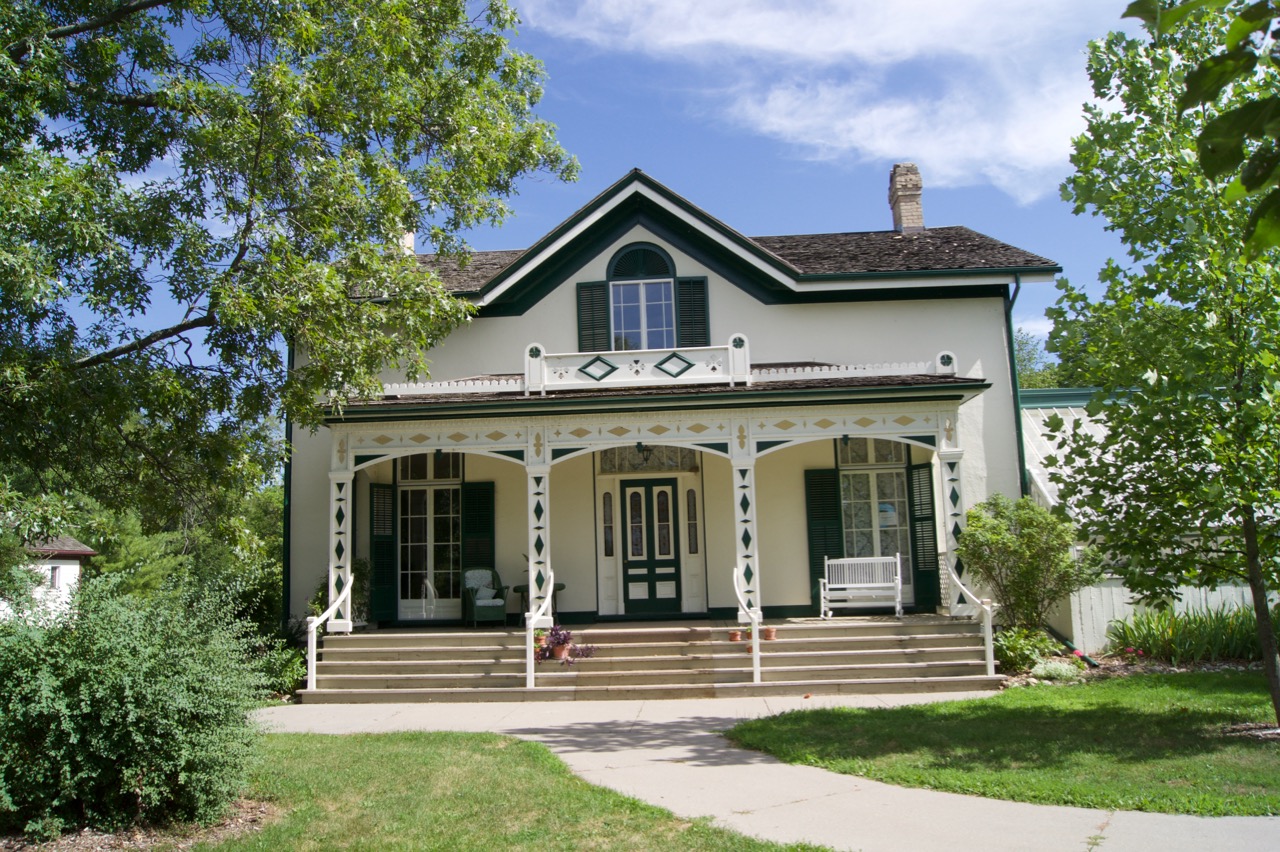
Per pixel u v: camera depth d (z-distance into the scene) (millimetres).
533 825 7270
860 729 10594
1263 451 9195
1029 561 14898
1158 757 8820
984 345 18266
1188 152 9406
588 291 18562
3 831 7270
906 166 21609
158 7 12125
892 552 17938
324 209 11953
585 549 17969
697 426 15758
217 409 11391
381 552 17641
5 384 9344
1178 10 2641
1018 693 12820
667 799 8055
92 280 10219
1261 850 6359
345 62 12633
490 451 15945
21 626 7309
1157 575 10391
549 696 14156
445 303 12992
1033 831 6934
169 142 11891
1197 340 9172
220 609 8227
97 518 9438
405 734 11102
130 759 7297
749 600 15320
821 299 18516
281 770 9055
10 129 10195
